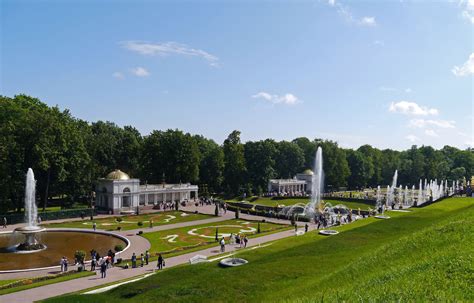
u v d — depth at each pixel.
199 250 64.88
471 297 15.18
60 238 77.00
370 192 196.25
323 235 55.72
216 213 108.44
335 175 185.88
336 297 18.73
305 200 141.38
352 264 28.34
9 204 95.19
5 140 92.69
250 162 176.25
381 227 50.03
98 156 142.38
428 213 60.19
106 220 99.00
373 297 17.02
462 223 30.28
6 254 63.78
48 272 52.31
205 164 163.50
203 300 26.41
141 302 27.23
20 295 41.91
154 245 70.19
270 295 25.53
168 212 114.06
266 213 107.94
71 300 29.55
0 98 102.44
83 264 54.16
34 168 98.81
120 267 54.75
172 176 147.62
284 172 196.88
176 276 35.12
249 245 69.31
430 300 15.41
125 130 181.50
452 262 19.75
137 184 120.62
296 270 31.52
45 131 99.19
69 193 113.06
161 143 145.62
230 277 30.72
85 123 145.25
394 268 22.52
